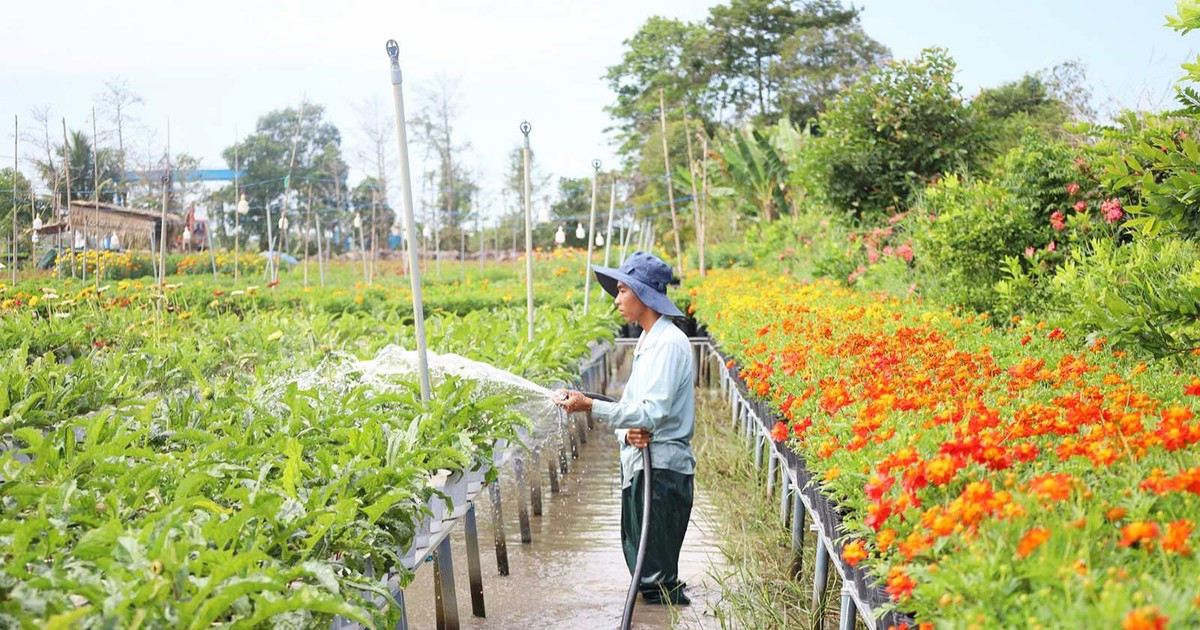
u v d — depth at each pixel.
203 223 39.25
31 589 2.42
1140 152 4.54
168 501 3.43
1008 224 8.40
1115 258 6.15
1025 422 3.12
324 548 3.11
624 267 4.94
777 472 7.13
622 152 50.47
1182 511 2.45
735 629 4.97
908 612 2.73
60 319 9.74
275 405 4.68
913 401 3.62
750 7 46.62
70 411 5.74
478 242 48.62
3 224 21.31
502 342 8.47
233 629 2.49
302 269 29.84
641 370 4.87
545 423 5.24
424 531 4.11
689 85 47.44
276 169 50.59
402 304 15.38
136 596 2.36
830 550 3.84
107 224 27.08
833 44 44.47
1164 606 1.89
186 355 7.35
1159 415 3.69
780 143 25.83
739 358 8.24
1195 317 4.40
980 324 7.27
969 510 2.27
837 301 9.73
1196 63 4.29
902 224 12.25
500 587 5.84
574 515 7.40
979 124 13.13
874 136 13.29
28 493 3.17
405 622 3.93
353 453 3.87
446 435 4.33
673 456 4.93
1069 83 18.41
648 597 5.27
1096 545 2.29
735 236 32.16
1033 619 1.93
